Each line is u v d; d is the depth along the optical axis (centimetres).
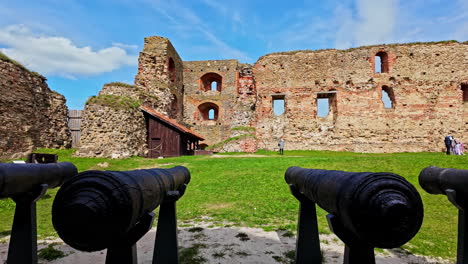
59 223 161
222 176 953
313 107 2236
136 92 1792
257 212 585
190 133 1781
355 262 205
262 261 336
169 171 304
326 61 2252
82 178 165
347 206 170
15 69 1382
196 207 632
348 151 2088
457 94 2050
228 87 2722
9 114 1338
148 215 217
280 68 2345
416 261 345
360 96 2144
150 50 2184
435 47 2117
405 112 2077
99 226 156
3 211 621
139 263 335
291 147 2212
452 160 988
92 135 1430
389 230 163
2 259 347
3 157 1292
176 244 315
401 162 1020
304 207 328
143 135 1631
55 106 1694
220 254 357
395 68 2130
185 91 2761
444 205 628
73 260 350
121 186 165
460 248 252
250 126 2466
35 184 251
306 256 319
